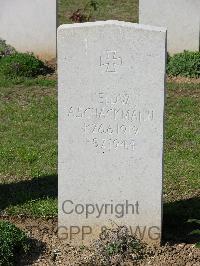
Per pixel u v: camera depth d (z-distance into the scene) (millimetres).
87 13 5863
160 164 2268
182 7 4363
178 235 2408
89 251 2314
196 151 3080
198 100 3746
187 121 3438
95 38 2184
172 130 3309
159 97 2215
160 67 2189
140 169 2281
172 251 2299
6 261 2189
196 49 4422
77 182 2316
